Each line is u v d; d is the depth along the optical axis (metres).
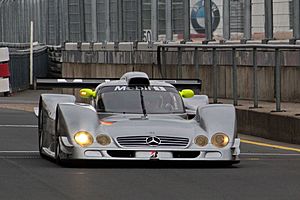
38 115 39.72
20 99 88.31
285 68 61.69
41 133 38.31
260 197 26.20
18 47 152.88
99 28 96.00
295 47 49.44
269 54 62.91
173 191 27.17
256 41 66.38
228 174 31.62
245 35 68.50
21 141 47.12
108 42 92.81
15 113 68.31
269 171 32.88
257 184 29.02
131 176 30.59
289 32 69.00
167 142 32.75
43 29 138.12
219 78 69.38
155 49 80.75
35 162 35.59
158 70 76.44
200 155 32.75
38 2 140.38
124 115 35.28
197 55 62.91
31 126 56.97
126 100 36.16
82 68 98.00
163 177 30.45
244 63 66.06
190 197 26.03
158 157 32.44
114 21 92.69
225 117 33.97
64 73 103.00
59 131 33.53
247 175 31.45
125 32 89.62
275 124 50.56
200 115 34.38
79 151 32.31
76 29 101.31
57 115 34.09
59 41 124.81
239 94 66.75
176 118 35.41
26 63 110.25
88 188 27.66
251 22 68.75
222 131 33.34
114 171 31.98
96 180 29.52
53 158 35.44
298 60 60.53
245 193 26.95
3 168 33.16
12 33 158.75
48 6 130.12
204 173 31.77
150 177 30.41
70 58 101.44
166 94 36.81
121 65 88.38
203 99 38.91
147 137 32.66
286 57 61.41
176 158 32.56
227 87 68.50
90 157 32.28
